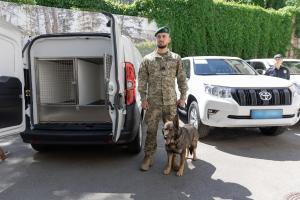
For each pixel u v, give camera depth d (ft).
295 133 22.97
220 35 54.34
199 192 12.98
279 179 14.33
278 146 19.47
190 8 50.06
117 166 16.01
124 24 44.27
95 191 13.10
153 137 15.33
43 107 17.28
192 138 15.84
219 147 19.16
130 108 15.35
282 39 63.41
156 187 13.47
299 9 64.75
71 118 17.46
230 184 13.76
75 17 39.70
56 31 38.52
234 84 19.10
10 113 13.70
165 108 14.80
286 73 26.50
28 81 16.52
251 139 21.04
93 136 15.17
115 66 13.88
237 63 24.79
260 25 59.57
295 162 16.56
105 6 44.57
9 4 35.24
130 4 48.29
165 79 14.57
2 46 13.37
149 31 46.65
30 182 14.03
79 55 16.84
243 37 57.41
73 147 19.27
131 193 12.90
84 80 18.94
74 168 15.76
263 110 18.58
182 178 14.42
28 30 36.52
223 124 18.76
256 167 15.81
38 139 15.57
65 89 18.45
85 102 19.16
